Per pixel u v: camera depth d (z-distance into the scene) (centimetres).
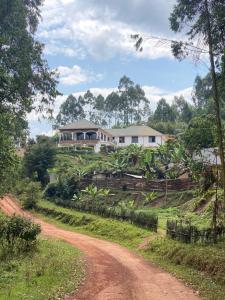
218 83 2044
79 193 5944
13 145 2550
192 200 4391
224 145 2250
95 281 1828
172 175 5434
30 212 5650
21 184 6116
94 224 4328
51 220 5094
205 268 2016
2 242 2278
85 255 2700
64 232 4191
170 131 10894
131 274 2069
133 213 3997
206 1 1984
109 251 2984
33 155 6912
